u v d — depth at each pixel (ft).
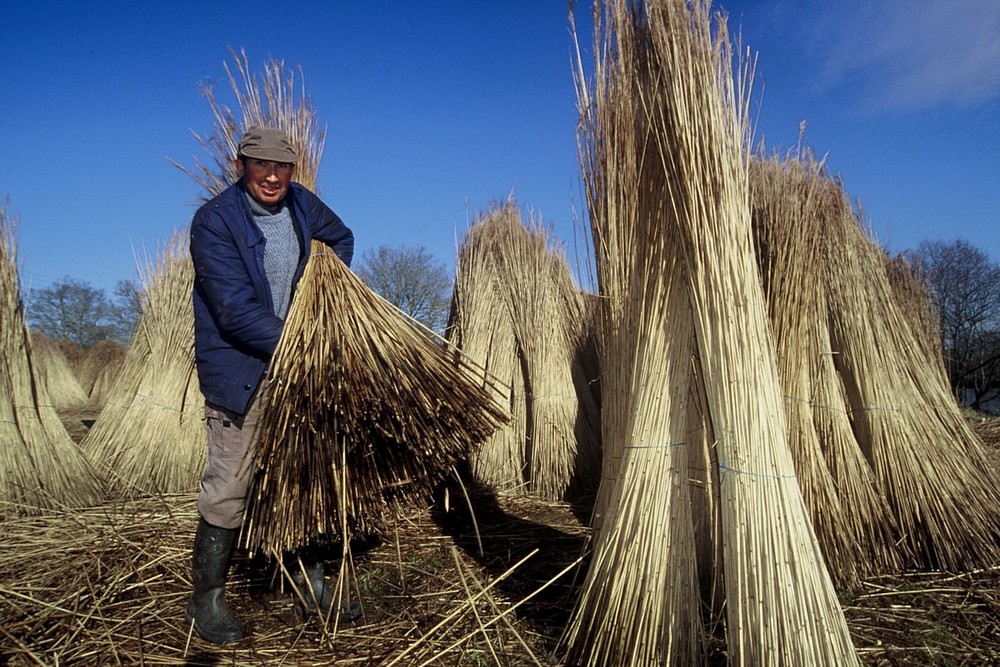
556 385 18.11
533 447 17.92
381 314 9.62
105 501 16.26
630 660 7.50
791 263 11.17
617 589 7.73
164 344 18.83
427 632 8.93
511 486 18.17
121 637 8.93
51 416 15.98
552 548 12.66
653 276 8.22
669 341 8.07
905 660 8.59
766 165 12.26
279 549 8.46
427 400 8.83
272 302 9.31
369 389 8.45
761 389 7.18
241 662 8.50
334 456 8.38
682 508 7.83
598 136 9.37
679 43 7.68
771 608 6.73
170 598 10.08
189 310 18.86
